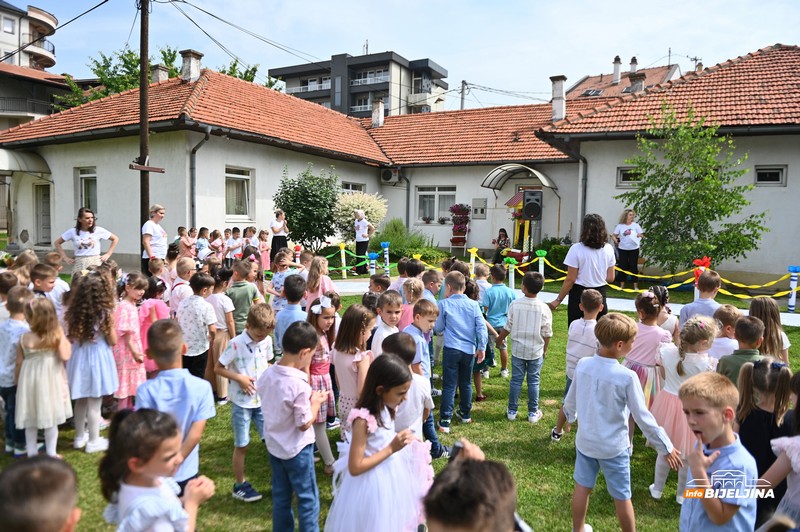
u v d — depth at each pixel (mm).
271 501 3490
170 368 2770
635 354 4258
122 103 14875
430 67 58844
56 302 5023
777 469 2342
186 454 2701
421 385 3098
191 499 1931
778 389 2725
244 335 3695
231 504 3441
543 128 13273
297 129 15984
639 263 12180
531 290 4754
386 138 20422
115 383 4164
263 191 14727
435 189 18812
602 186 13367
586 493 2986
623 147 13102
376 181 19234
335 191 15195
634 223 11570
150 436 1831
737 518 2152
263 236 11906
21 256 5512
